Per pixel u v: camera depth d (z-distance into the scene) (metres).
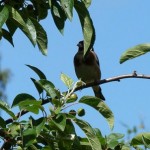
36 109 9.02
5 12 8.95
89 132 9.31
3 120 9.16
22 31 9.27
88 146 9.66
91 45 9.62
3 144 9.24
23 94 9.13
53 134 9.41
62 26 9.84
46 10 10.32
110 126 9.59
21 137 8.99
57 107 9.31
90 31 9.52
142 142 10.33
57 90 9.36
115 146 10.27
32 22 9.48
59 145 9.42
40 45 9.59
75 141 9.47
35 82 9.86
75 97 9.43
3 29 10.33
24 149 8.80
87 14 9.51
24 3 10.15
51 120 9.05
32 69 10.12
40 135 9.38
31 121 9.02
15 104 9.07
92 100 9.43
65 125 9.03
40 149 9.54
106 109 9.54
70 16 9.03
